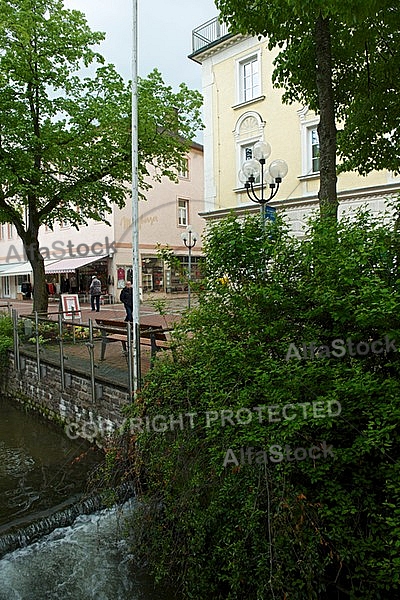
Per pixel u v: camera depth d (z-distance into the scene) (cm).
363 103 689
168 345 531
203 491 418
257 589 343
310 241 387
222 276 434
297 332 376
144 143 1301
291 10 471
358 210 416
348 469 342
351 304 335
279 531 332
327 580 337
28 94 1197
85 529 557
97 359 890
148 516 465
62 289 2753
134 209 657
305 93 691
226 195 1838
